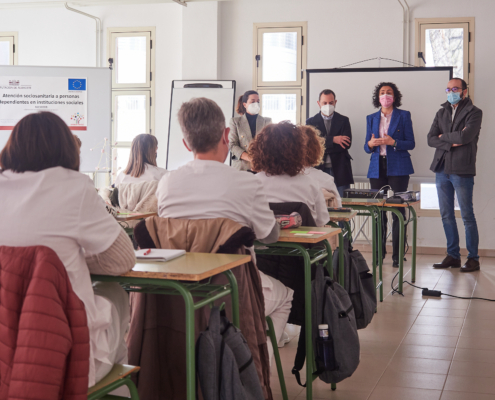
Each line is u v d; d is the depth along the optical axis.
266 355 1.81
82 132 6.28
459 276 5.14
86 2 6.49
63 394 1.15
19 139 1.27
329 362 2.10
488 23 6.23
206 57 6.69
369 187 6.39
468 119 5.26
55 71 6.24
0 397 1.12
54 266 1.16
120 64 7.11
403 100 6.15
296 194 2.46
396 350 3.01
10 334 1.14
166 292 1.54
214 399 1.42
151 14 7.00
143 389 1.70
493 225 6.28
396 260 5.61
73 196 1.27
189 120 1.89
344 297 2.19
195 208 1.84
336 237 2.89
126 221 3.33
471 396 2.35
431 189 6.52
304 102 6.69
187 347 1.40
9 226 1.23
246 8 6.77
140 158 3.82
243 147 5.59
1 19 7.34
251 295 1.77
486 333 3.32
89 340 1.20
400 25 6.40
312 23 6.62
